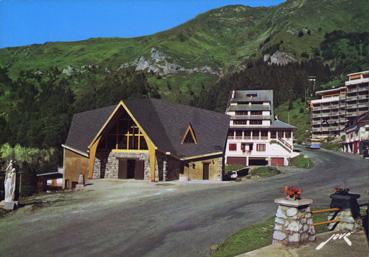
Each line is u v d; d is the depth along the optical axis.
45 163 71.12
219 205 23.08
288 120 135.25
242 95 91.88
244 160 81.88
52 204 25.44
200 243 15.53
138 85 171.88
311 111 122.94
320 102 117.88
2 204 24.34
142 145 41.16
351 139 86.25
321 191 27.28
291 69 184.38
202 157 42.78
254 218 19.08
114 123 42.19
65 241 16.61
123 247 15.50
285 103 155.62
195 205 23.41
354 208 14.34
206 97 169.12
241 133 83.44
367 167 49.00
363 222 14.24
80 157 44.75
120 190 31.45
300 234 12.17
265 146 81.44
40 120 103.69
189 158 41.56
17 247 15.97
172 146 41.75
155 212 21.78
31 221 20.52
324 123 115.75
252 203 23.22
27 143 84.69
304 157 72.94
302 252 11.50
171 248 15.11
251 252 11.76
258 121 84.25
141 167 40.62
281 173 46.38
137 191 30.56
